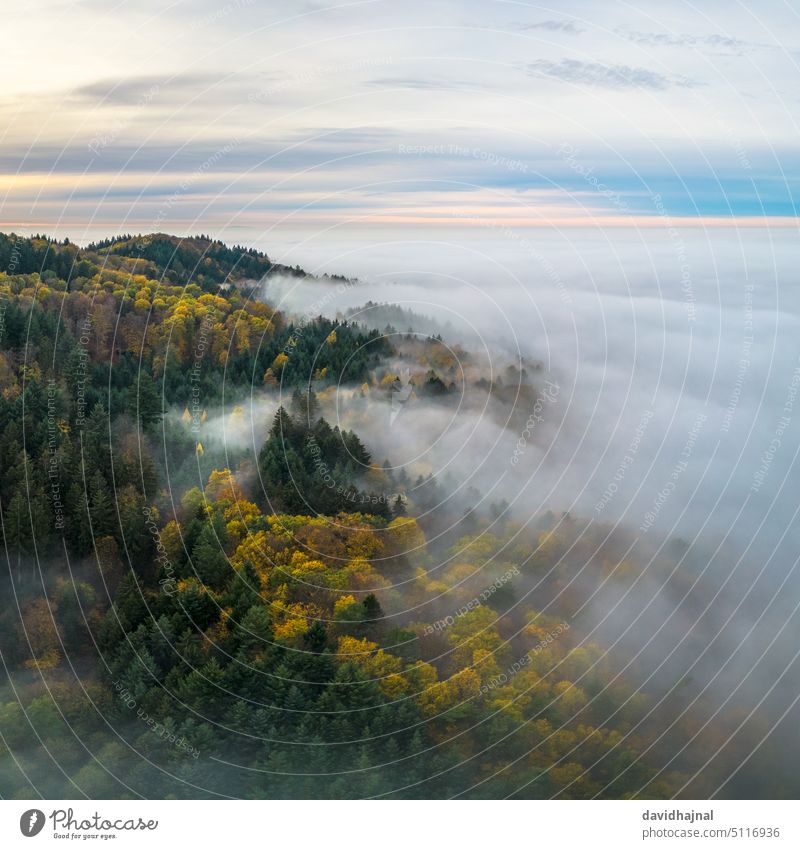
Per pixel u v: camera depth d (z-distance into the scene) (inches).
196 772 1363.2
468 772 1555.1
